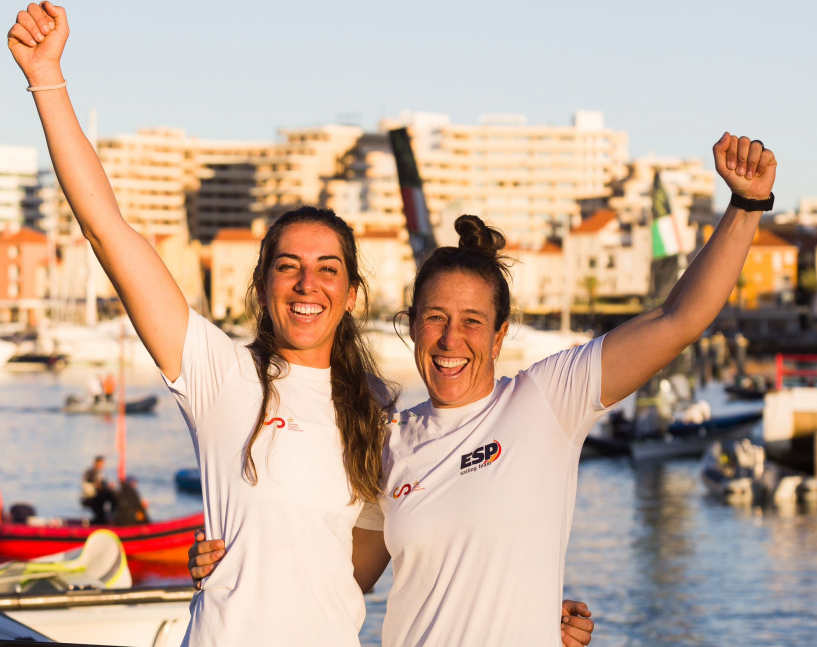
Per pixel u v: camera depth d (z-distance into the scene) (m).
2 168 151.50
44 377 70.06
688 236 123.50
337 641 3.20
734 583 17.02
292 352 3.48
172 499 25.80
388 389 3.81
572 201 147.12
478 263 3.46
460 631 3.18
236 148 151.38
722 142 2.98
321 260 3.44
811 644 13.67
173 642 6.36
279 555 3.16
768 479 25.80
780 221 162.38
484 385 3.46
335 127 149.12
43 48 3.10
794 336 117.19
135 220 141.62
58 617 6.09
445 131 146.88
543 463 3.26
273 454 3.22
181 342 3.27
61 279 117.69
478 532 3.20
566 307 106.62
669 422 34.06
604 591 16.56
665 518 23.20
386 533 3.38
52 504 25.41
